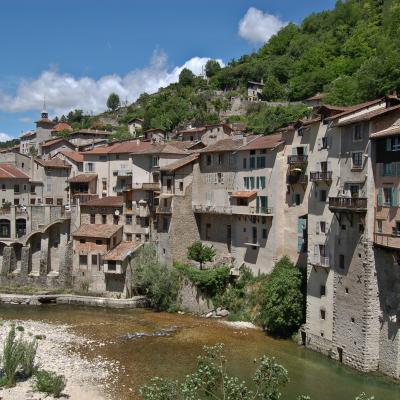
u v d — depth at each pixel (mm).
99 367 49562
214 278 69125
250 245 69125
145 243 80250
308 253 55562
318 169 55500
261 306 63562
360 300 47375
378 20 161375
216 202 74938
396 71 86375
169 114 176375
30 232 88875
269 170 65750
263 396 25047
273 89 176125
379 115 45906
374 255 46562
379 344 46844
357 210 46625
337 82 120688
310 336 54531
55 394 42406
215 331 61281
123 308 74875
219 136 121688
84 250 82062
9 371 44844
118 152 97188
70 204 92938
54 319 68812
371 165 46562
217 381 26500
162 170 79062
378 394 42594
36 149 155375
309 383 44938
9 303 78875
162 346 56062
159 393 25578
